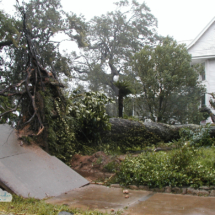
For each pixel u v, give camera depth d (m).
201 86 17.73
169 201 3.91
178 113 17.44
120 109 10.60
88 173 5.89
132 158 5.65
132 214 3.32
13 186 4.07
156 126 9.32
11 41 14.23
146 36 31.06
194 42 23.19
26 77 6.16
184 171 4.66
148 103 16.92
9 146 5.22
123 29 30.58
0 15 13.84
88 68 29.77
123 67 29.17
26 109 6.16
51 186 4.53
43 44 19.47
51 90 6.93
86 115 7.59
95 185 5.09
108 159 6.20
